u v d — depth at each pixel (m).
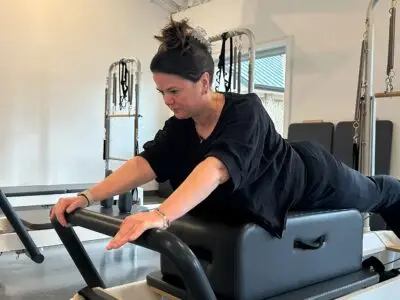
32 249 2.30
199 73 1.05
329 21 4.69
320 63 4.78
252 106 1.12
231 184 1.03
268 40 5.38
